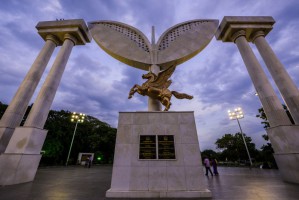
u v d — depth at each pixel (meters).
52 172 15.46
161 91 9.01
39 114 10.61
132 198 5.79
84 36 15.14
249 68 12.84
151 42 14.59
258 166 25.17
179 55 13.05
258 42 14.10
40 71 12.66
